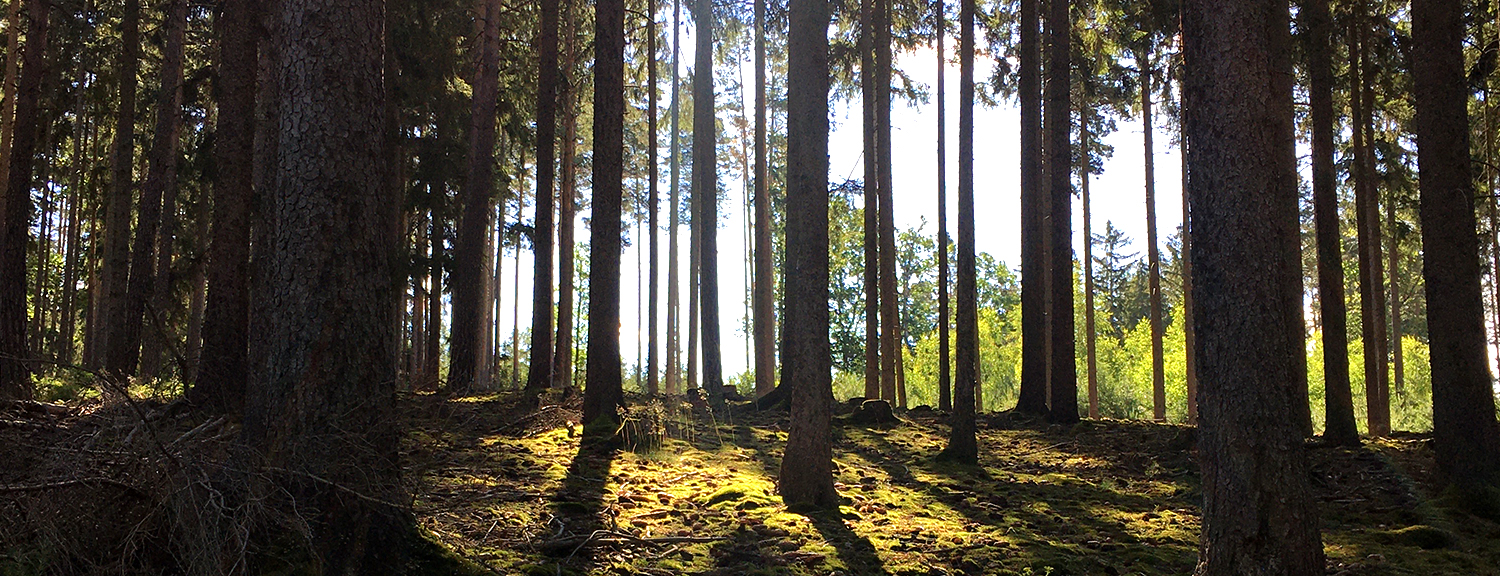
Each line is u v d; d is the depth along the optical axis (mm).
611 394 11375
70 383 9656
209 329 9875
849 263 40000
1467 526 8500
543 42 16156
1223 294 5777
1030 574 6715
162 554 4590
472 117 20234
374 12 5836
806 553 6789
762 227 21672
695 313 24922
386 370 5664
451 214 19484
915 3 19812
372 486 5293
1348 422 12211
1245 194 5766
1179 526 8508
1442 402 9461
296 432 5254
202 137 18969
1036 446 13492
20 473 4621
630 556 6391
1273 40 11859
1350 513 9133
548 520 6988
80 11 17062
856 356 39750
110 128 23266
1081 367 29078
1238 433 5660
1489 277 24219
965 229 11711
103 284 21562
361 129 5664
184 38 19109
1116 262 65750
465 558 5656
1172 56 17359
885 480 10156
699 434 12438
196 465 4512
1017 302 47594
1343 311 12430
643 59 23359
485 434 11047
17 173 12516
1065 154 16047
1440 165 9680
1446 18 9750
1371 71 14844
